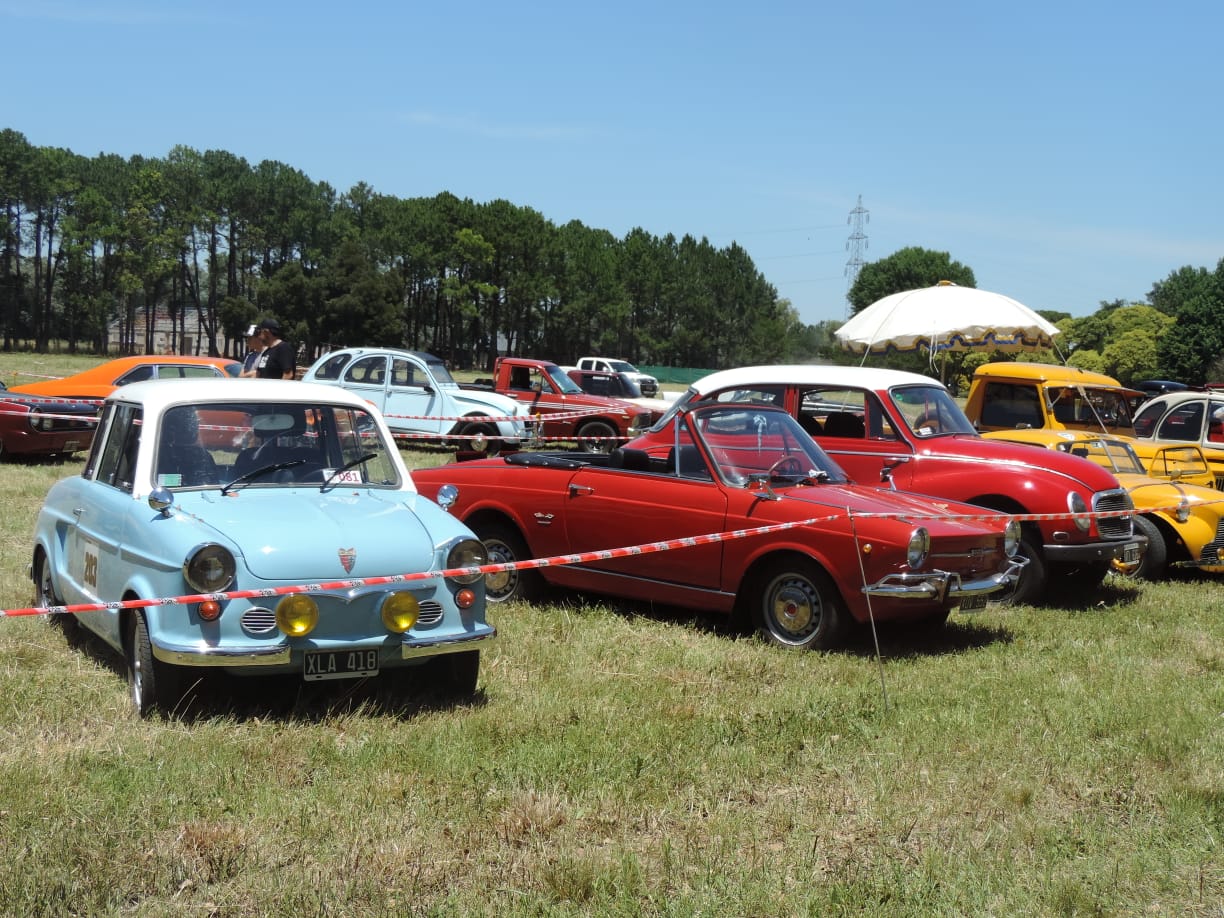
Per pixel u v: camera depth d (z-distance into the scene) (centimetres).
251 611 510
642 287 11331
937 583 695
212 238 9900
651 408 2192
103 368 1752
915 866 408
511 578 846
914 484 942
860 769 509
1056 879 401
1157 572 1061
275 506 570
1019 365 1445
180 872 381
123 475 609
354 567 530
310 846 407
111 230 8981
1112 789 497
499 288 10069
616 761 501
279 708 560
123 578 559
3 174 8706
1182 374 7719
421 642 536
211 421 611
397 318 8769
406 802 452
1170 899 396
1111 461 1159
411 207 10125
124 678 599
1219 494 1088
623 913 365
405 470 649
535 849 414
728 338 11988
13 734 512
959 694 627
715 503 750
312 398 641
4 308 9081
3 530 1020
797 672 666
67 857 383
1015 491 909
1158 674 705
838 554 699
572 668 658
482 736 526
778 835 439
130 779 456
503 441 1841
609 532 791
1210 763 533
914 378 1020
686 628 776
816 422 1005
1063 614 889
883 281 9212
